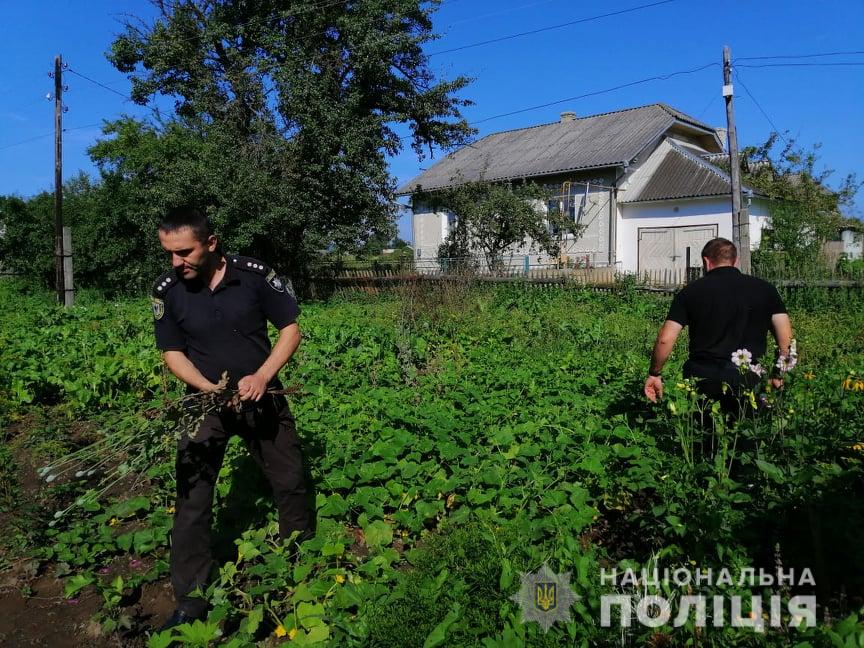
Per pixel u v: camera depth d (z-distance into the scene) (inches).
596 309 566.9
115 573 145.6
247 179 768.9
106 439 142.5
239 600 129.8
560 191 1098.7
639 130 1104.2
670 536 130.5
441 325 434.9
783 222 719.1
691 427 153.9
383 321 492.7
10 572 145.8
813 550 122.6
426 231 1295.5
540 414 208.2
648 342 377.7
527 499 153.4
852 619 92.1
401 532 153.1
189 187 768.9
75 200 1028.5
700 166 1012.5
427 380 275.1
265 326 134.8
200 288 127.6
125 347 342.3
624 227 1047.0
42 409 264.7
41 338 365.4
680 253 994.7
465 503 158.2
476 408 212.1
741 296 159.0
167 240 119.9
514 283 672.4
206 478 127.6
